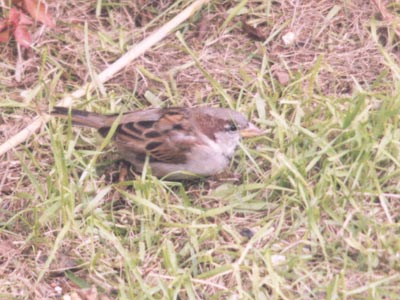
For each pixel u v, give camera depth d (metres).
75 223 10.94
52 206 10.97
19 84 12.97
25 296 10.51
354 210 10.94
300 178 11.03
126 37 13.51
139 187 11.23
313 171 11.54
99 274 10.59
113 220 11.11
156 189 11.28
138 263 10.67
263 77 12.86
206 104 12.61
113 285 10.52
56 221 11.12
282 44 13.33
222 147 11.45
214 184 11.67
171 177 11.62
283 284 10.24
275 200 11.33
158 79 12.89
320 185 11.05
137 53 13.04
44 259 10.86
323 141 11.53
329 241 10.77
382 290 10.09
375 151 11.55
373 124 11.89
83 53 13.27
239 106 12.38
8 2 13.50
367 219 10.84
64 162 11.16
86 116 11.74
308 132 11.58
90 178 11.53
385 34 13.35
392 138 11.51
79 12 13.81
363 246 10.66
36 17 13.23
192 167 11.48
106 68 13.05
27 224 11.13
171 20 13.35
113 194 11.50
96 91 12.71
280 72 12.91
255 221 11.16
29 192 11.59
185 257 10.79
